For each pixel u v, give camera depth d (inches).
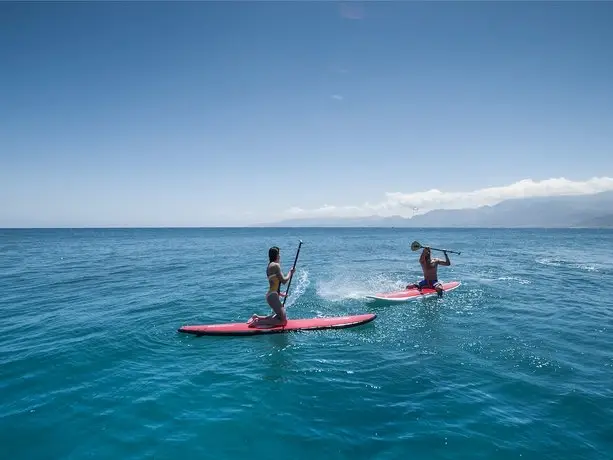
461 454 176.2
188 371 268.7
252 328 354.6
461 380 251.8
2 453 176.1
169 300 496.7
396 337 339.9
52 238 3002.0
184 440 187.3
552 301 478.3
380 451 179.2
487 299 487.2
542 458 173.0
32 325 378.9
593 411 210.5
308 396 232.1
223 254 1337.4
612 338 333.1
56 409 215.3
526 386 241.3
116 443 184.5
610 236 3582.7
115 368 272.8
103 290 574.6
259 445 183.9
